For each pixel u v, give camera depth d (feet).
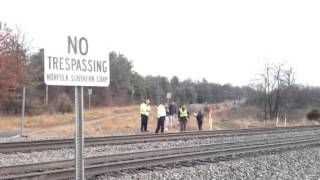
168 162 53.93
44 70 16.14
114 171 46.52
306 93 345.92
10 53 194.18
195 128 143.74
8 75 190.08
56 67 16.51
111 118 174.09
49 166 45.78
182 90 467.11
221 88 503.20
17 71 195.93
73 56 17.08
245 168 54.39
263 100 333.01
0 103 193.98
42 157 57.36
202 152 61.62
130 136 85.76
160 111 113.09
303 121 252.62
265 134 111.75
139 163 50.65
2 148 62.49
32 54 247.91
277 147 77.30
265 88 333.42
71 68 16.99
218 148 71.41
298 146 82.48
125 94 391.24
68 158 56.39
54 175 40.70
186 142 84.53
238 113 325.42
